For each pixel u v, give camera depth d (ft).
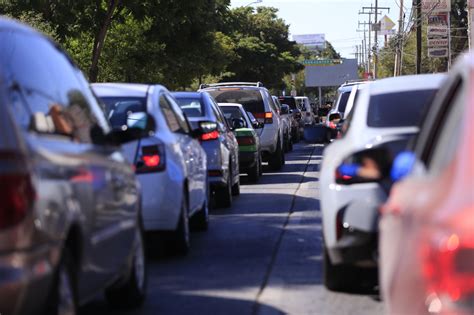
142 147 77.97
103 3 274.16
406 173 38.75
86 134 49.49
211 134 118.52
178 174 80.12
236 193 141.08
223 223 107.34
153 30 320.50
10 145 36.78
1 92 37.91
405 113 68.03
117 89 85.25
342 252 61.31
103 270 49.21
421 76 75.20
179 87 376.27
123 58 326.65
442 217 26.03
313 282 70.54
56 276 39.52
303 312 60.64
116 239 51.88
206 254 84.94
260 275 74.08
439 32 435.12
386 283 34.91
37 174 37.88
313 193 142.72
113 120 81.66
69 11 257.34
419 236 27.94
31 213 36.73
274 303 63.57
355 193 60.75
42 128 41.86
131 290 60.18
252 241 92.53
